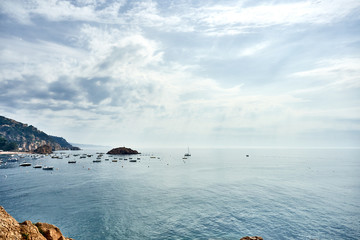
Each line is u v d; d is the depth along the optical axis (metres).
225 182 79.69
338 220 38.81
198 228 35.06
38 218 39.22
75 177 91.75
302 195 58.06
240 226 35.84
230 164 162.88
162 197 55.44
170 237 31.83
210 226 35.88
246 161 197.25
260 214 41.81
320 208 45.84
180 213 42.44
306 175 99.12
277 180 84.56
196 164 163.00
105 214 41.78
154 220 38.72
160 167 138.62
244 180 84.50
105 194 58.75
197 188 67.88
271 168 131.62
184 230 34.31
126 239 31.30
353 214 42.09
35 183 75.75
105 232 33.62
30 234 12.16
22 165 135.25
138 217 40.22
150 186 71.31
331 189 66.62
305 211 43.72
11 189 64.75
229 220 38.59
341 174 102.88
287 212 43.06
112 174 102.75
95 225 36.38
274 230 34.28
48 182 78.06
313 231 34.00
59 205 47.44
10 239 10.77
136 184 75.12
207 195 57.94
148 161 194.12
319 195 58.09
